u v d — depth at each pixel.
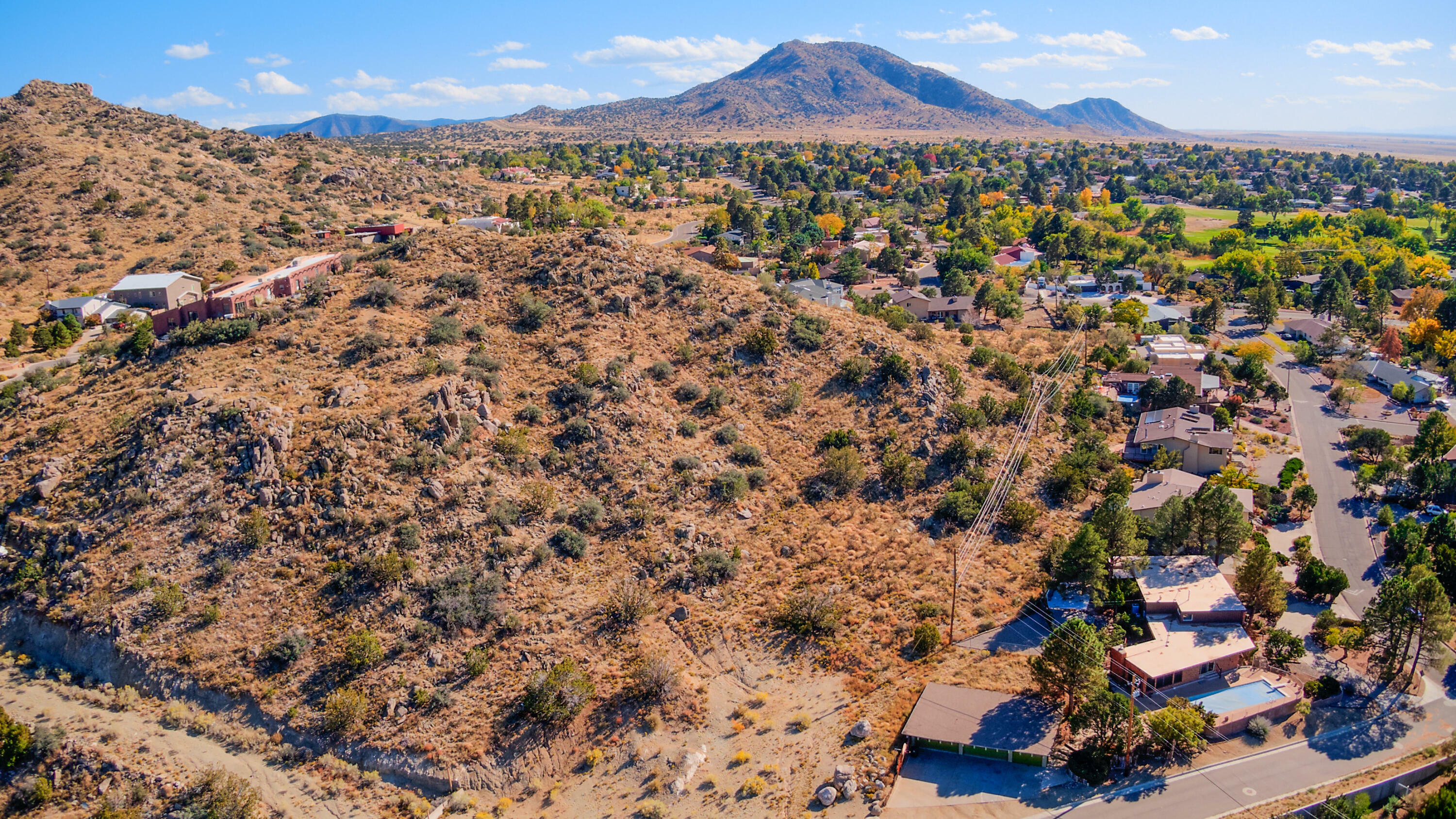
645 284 127.69
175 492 80.56
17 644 73.75
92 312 135.38
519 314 116.56
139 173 189.00
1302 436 132.88
